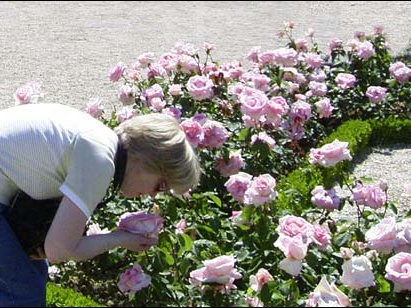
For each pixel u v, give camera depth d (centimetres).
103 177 582
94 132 602
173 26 1958
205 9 2177
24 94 891
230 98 1006
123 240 617
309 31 1384
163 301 647
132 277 631
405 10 2120
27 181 624
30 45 1716
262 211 698
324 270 691
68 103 1333
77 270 770
